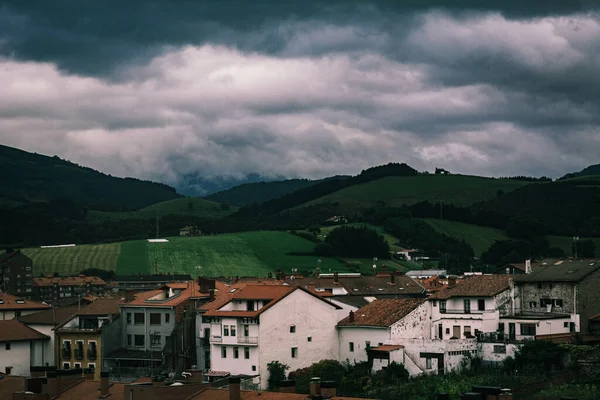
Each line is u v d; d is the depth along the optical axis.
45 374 101.62
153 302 165.50
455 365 140.88
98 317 165.62
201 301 165.25
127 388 86.19
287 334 151.50
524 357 134.62
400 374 139.25
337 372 143.75
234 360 150.50
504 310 151.25
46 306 194.62
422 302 154.75
